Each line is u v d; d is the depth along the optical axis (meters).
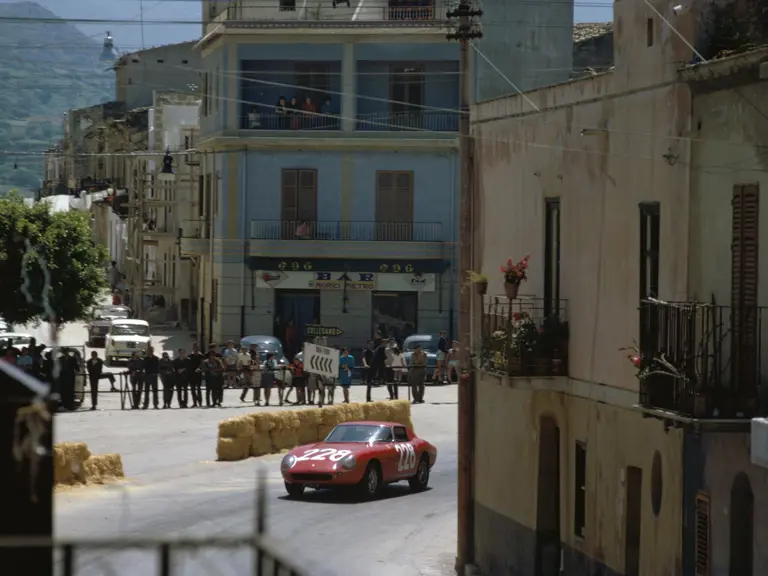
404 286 60.00
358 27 59.78
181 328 76.31
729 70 16.05
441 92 60.47
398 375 48.19
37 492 7.75
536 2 26.58
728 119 16.30
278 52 60.50
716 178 16.55
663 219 17.75
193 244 63.19
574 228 20.75
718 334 16.33
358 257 60.03
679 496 17.00
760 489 15.18
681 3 17.30
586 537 20.05
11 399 7.79
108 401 46.50
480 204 24.73
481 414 24.14
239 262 60.66
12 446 7.76
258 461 34.78
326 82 60.75
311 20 60.19
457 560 24.22
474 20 26.38
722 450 16.00
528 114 22.41
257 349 53.47
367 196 60.47
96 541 6.95
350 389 50.88
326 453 29.83
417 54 60.09
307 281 60.28
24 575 7.52
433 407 45.72
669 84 17.52
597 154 19.88
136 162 91.94
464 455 24.38
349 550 24.45
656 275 18.11
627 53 18.88
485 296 24.33
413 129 60.09
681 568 16.86
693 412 15.63
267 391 45.06
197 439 37.75
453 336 60.16
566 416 20.89
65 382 43.22
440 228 60.22
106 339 64.50
